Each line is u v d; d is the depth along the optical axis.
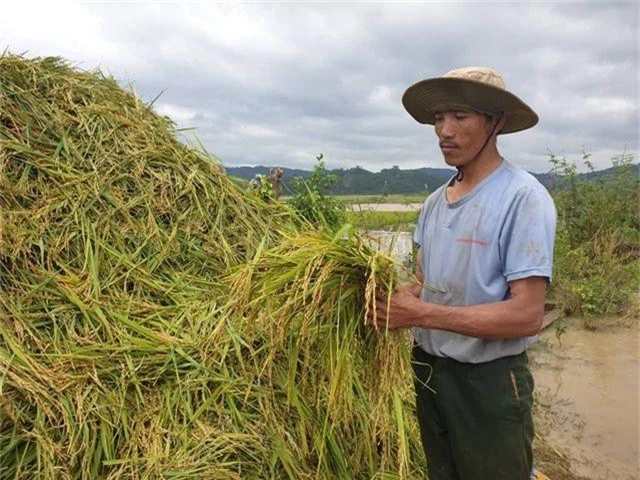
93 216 2.99
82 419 2.20
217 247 3.32
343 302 2.05
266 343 2.62
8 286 2.54
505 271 2.00
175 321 2.77
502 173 2.07
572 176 10.91
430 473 2.48
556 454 3.64
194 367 2.54
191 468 2.17
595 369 5.18
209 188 3.59
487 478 2.15
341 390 2.10
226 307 2.47
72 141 3.22
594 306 6.79
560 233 9.51
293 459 2.38
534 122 2.07
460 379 2.16
